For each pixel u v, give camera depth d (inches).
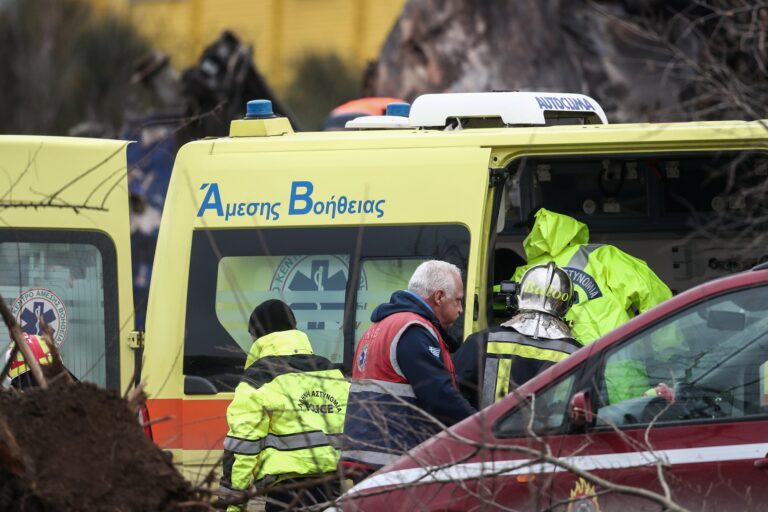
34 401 632.4
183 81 2215.8
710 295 700.7
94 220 1020.5
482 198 917.8
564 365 702.5
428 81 2121.1
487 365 832.9
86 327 1015.0
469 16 2118.6
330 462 845.8
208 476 660.1
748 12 1387.8
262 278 952.9
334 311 936.9
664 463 635.5
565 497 681.6
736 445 672.4
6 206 883.4
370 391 818.8
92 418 634.2
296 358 861.8
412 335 813.9
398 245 927.7
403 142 943.7
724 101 1328.7
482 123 1055.0
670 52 1483.8
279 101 2266.2
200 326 956.6
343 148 952.9
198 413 946.1
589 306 920.3
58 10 3255.4
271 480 850.8
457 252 914.1
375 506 710.5
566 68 1968.5
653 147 920.9
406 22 2175.2
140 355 992.2
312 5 3897.6
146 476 628.7
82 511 609.0
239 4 3991.1
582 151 928.3
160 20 3462.1
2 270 1024.2
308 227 947.3
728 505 668.1
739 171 1020.5
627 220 1070.4
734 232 1050.7
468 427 705.6
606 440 682.8
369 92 2231.8
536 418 693.3
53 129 3115.2
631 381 693.3
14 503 605.3
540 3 2027.6
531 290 851.4
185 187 975.0
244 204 961.5
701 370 690.2
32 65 3154.5
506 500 687.7
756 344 689.0
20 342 669.9
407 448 756.0
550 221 970.7
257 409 846.5
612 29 1920.5
